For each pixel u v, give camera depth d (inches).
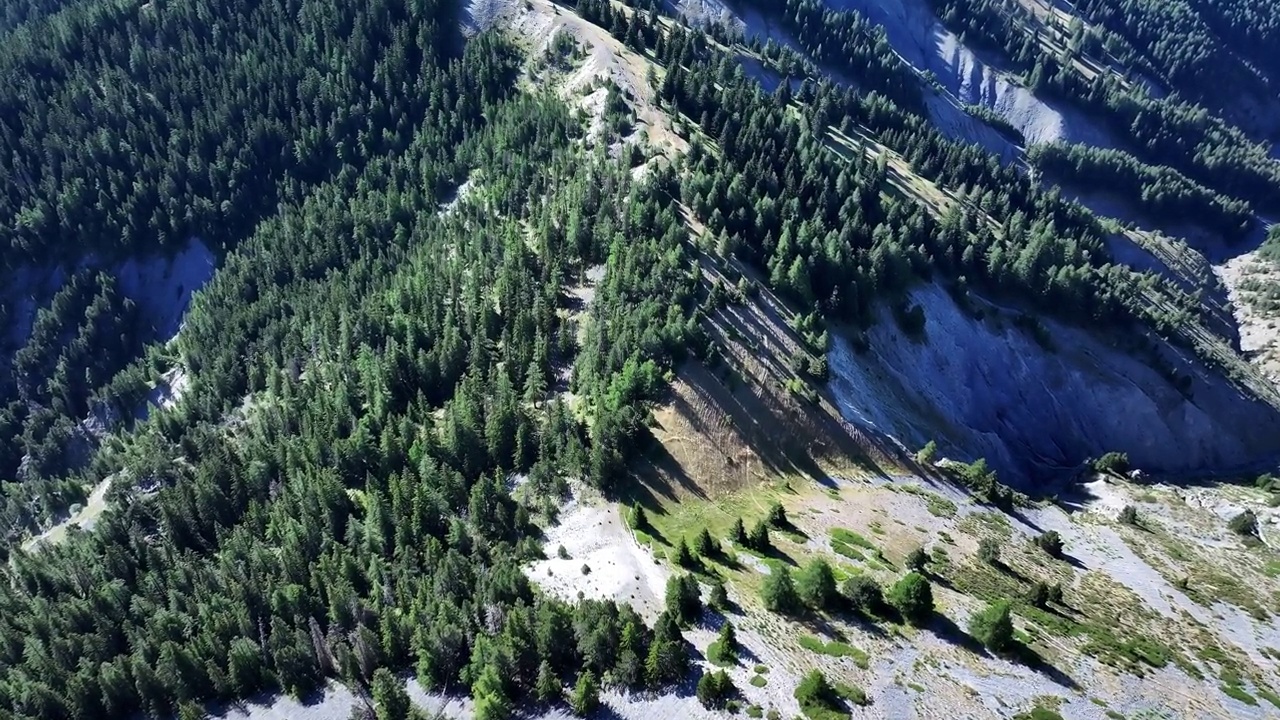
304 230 5698.8
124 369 5826.8
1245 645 2940.5
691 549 2871.6
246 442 4069.9
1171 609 3132.4
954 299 5064.0
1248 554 3843.5
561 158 4985.2
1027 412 5022.1
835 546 3038.9
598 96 5684.1
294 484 3508.9
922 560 2987.2
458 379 3890.3
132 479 4276.6
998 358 5044.3
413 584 2827.3
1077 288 5354.3
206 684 2834.6
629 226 4234.7
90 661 3063.5
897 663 2406.5
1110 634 2805.1
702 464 3371.1
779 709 2196.1
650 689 2293.3
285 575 3100.4
